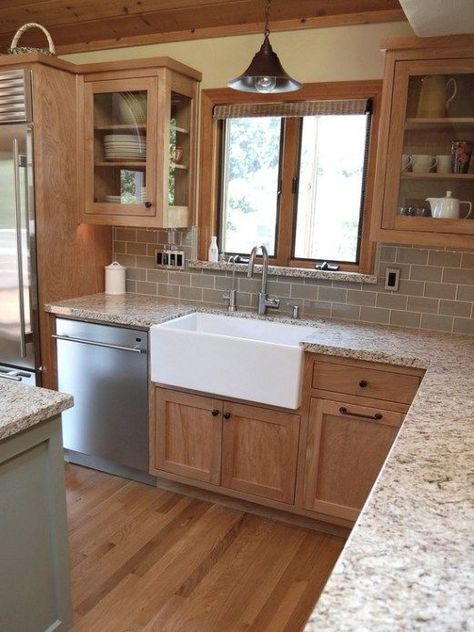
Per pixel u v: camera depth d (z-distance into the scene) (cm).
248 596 206
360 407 226
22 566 155
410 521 92
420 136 229
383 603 72
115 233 335
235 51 288
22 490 153
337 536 246
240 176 305
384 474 109
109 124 295
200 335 246
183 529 247
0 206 288
